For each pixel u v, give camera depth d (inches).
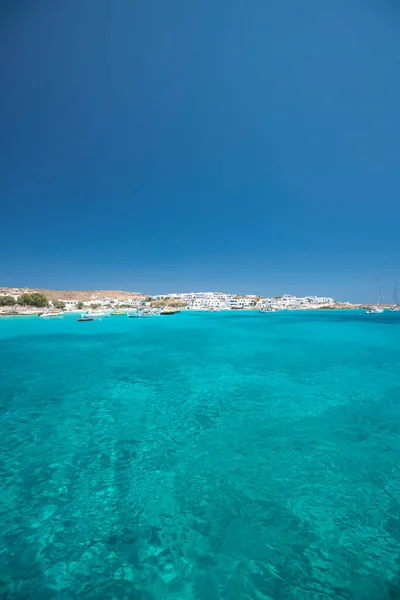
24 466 398.9
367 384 777.6
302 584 229.5
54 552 260.7
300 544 267.3
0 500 330.0
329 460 408.5
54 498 333.1
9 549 264.1
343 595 220.4
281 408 608.1
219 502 325.1
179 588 227.0
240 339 1759.4
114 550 263.3
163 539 274.7
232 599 217.8
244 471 384.2
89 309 5812.0
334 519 298.2
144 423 538.9
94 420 552.4
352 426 517.7
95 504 323.0
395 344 1505.9
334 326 2716.5
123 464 403.5
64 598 219.5
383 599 217.3
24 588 227.8
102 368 983.6
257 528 287.3
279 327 2637.8
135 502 326.0
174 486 354.3
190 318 4264.3
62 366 1019.3
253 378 845.2
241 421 544.1
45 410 603.2
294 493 339.6
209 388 749.9
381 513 306.7
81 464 403.5
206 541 271.7
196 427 519.8
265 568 243.3
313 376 863.1
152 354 1256.8
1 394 706.8
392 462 402.6
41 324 3132.4
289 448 442.9
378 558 251.9
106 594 222.7
